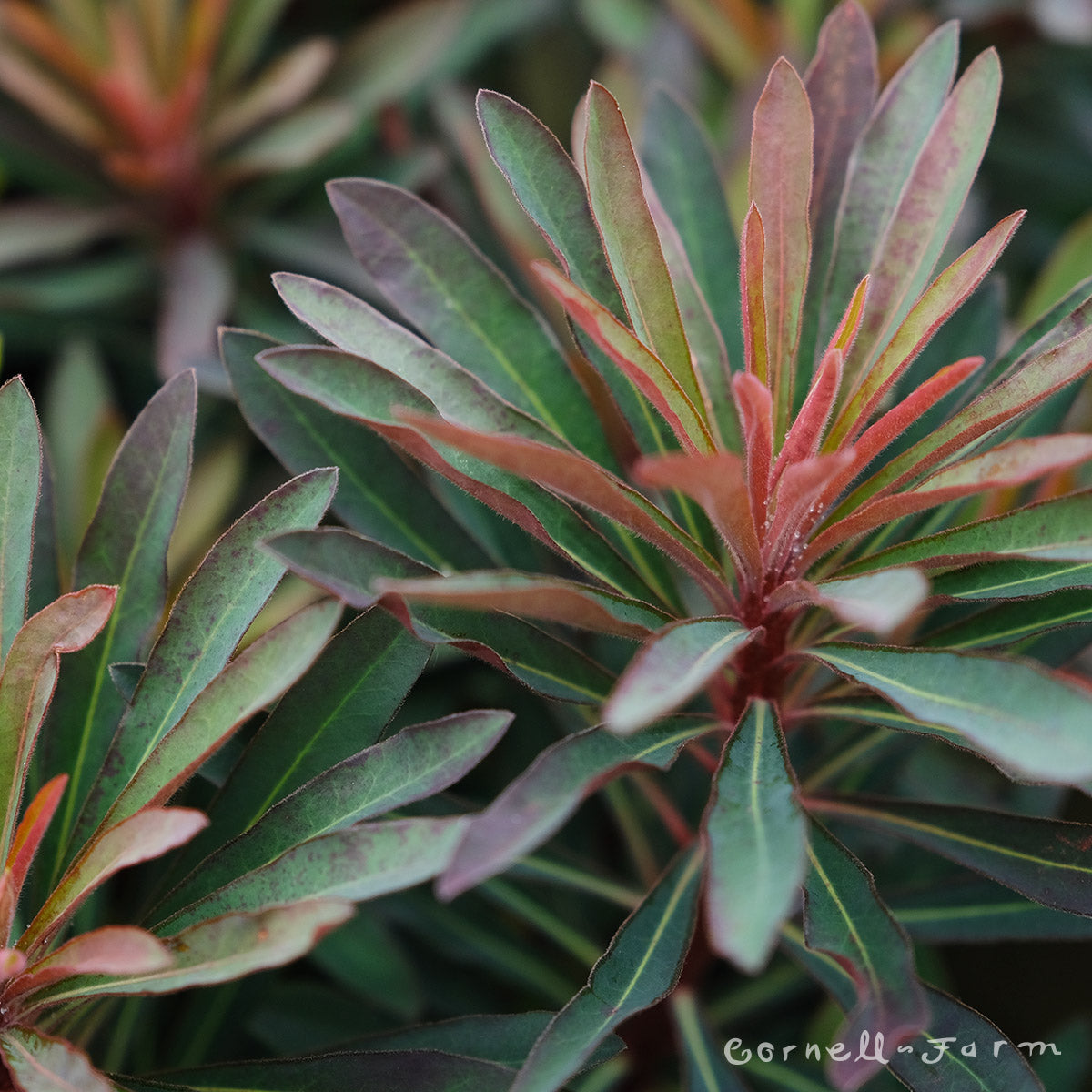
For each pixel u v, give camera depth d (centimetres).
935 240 78
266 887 74
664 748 75
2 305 89
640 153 82
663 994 75
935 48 79
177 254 91
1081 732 72
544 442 76
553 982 83
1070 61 99
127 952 72
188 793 79
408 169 91
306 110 93
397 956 83
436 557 79
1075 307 78
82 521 85
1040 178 98
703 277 81
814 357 79
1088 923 79
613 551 78
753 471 75
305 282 76
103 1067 79
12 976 74
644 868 83
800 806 73
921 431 80
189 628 76
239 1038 81
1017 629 77
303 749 77
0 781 75
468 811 79
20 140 93
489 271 79
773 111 77
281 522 76
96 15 93
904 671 74
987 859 77
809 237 77
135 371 93
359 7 104
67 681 78
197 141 92
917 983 73
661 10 95
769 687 78
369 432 79
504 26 97
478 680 87
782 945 79
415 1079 76
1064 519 75
